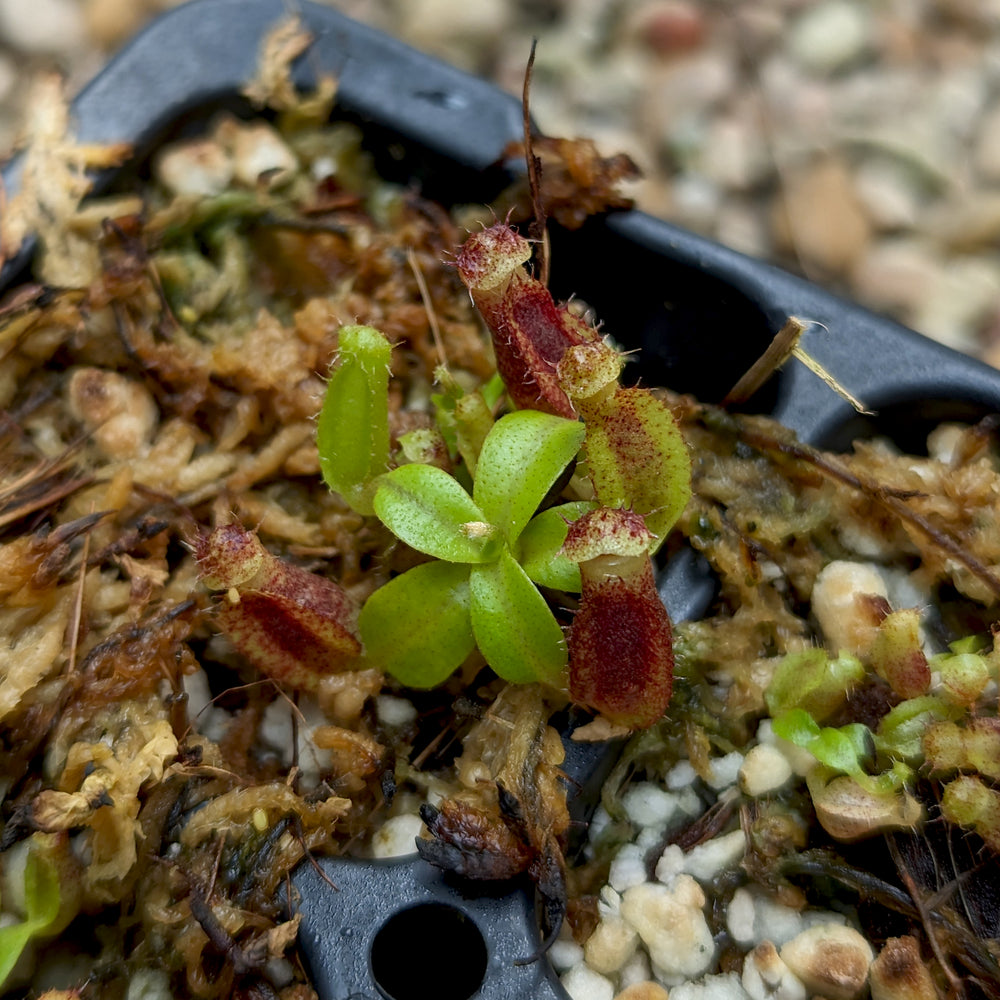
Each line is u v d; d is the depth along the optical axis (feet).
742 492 0.52
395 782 0.50
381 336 0.48
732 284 0.54
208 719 0.51
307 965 0.48
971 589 0.51
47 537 0.50
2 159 0.54
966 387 0.52
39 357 0.53
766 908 0.49
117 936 0.49
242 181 0.55
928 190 0.81
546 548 0.49
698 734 0.50
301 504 0.52
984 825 0.48
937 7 0.89
